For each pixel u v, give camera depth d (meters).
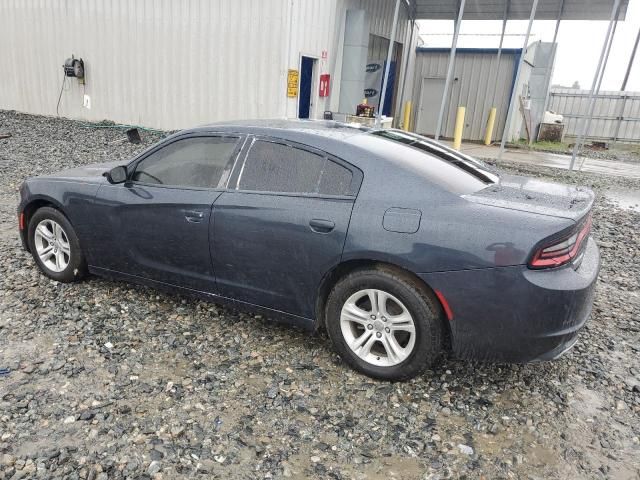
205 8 13.03
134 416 2.94
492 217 2.98
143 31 14.15
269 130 3.69
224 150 3.79
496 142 19.50
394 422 3.00
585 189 3.70
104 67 15.18
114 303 4.29
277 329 4.01
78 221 4.30
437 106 20.27
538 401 3.26
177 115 14.25
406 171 3.26
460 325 3.05
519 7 16.72
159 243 3.94
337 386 3.31
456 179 3.38
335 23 13.76
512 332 2.95
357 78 14.30
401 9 17.58
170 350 3.64
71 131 13.91
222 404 3.08
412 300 3.12
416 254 3.04
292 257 3.42
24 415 2.89
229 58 13.01
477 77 19.38
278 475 2.57
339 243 3.24
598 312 4.62
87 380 3.24
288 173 3.53
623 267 5.89
